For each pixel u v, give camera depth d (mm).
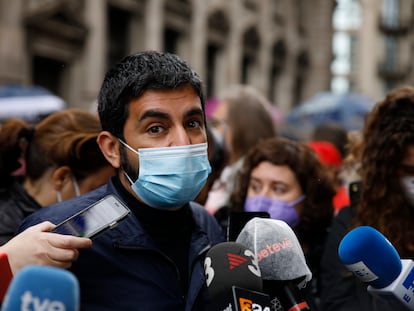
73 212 1983
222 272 1780
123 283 1910
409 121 2557
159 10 21078
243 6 26641
